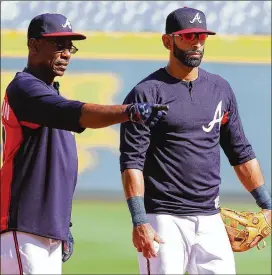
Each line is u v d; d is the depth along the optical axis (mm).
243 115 54750
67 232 14648
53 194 14422
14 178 14438
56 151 14523
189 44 17297
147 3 55844
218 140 17875
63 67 14898
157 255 17047
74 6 55594
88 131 51781
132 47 54906
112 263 31562
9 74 53375
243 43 55500
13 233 14336
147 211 17438
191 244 17312
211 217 17516
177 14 17516
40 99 13695
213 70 55344
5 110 14453
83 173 51562
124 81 54625
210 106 17562
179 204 17250
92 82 54375
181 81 17516
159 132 17312
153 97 17344
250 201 48500
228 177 51125
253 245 18969
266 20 56062
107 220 41469
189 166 17281
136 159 17156
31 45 14812
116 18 55438
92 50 54531
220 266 17375
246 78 55125
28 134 14367
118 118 13203
